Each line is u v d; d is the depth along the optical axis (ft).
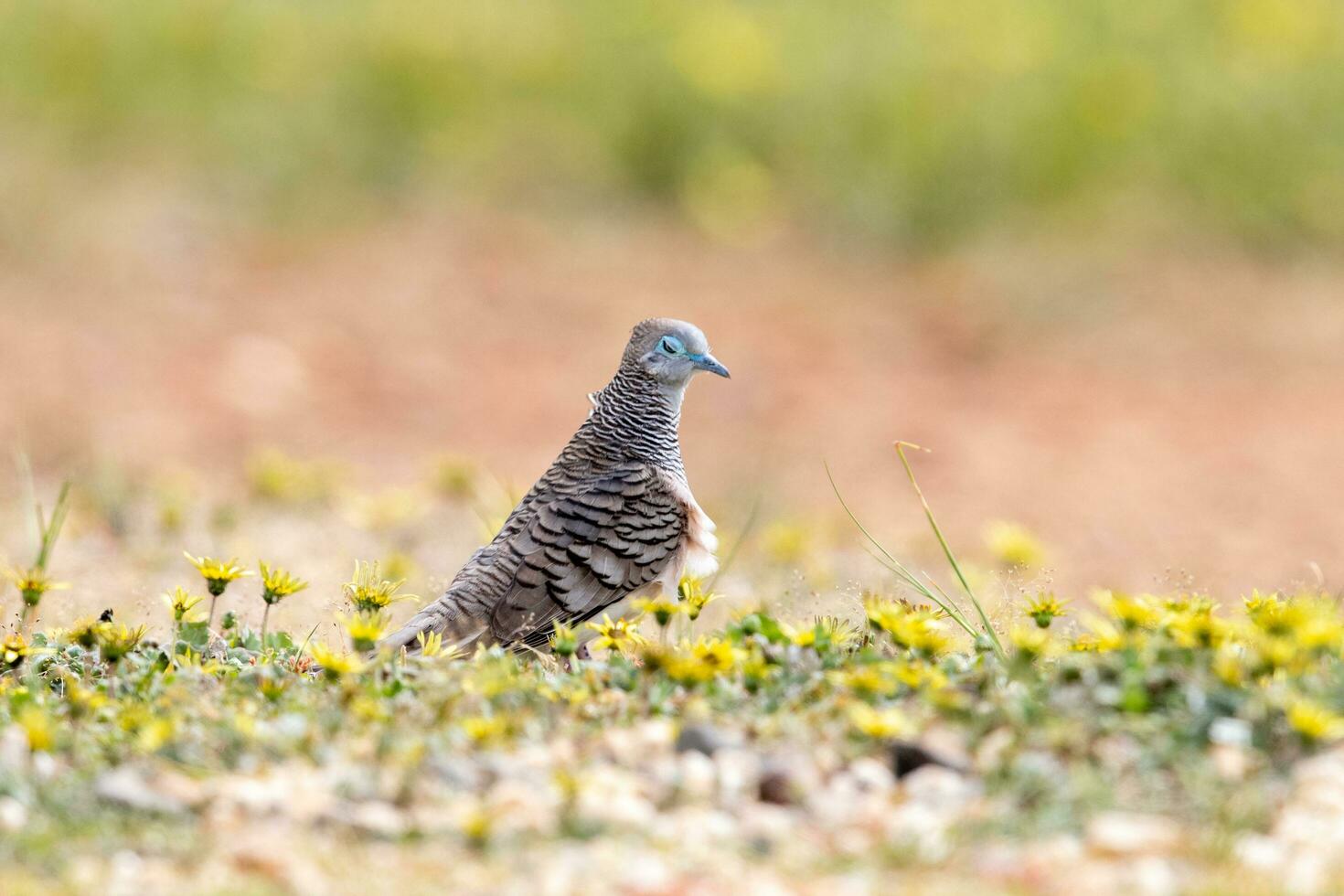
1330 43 79.00
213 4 77.15
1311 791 19.08
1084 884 17.44
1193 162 73.51
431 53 76.43
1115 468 53.16
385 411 56.85
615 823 18.66
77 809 18.88
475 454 53.31
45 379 55.98
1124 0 81.51
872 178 73.51
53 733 20.68
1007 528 41.11
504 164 75.15
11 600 33.73
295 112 74.18
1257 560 44.78
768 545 41.24
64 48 73.00
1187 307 65.92
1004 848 18.25
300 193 71.05
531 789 19.44
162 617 33.68
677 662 22.13
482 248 69.87
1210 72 77.00
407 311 64.34
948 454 54.29
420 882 17.44
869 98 76.23
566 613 28.09
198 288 63.93
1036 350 63.62
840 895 17.34
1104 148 73.67
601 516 28.63
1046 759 19.84
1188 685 20.77
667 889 17.31
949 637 25.20
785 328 64.69
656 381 29.84
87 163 70.13
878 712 20.57
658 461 29.66
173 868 17.76
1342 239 70.85
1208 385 61.05
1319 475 52.49
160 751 20.34
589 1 81.76
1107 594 23.88
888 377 61.05
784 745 20.68
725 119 76.38
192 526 42.47
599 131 76.69
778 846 18.35
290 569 38.17
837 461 53.67
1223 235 71.10
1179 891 17.33
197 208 68.95
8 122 70.59
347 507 44.57
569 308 65.77
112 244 65.26
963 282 68.49
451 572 38.55
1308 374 61.82
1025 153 73.41
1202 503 50.06
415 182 73.46
